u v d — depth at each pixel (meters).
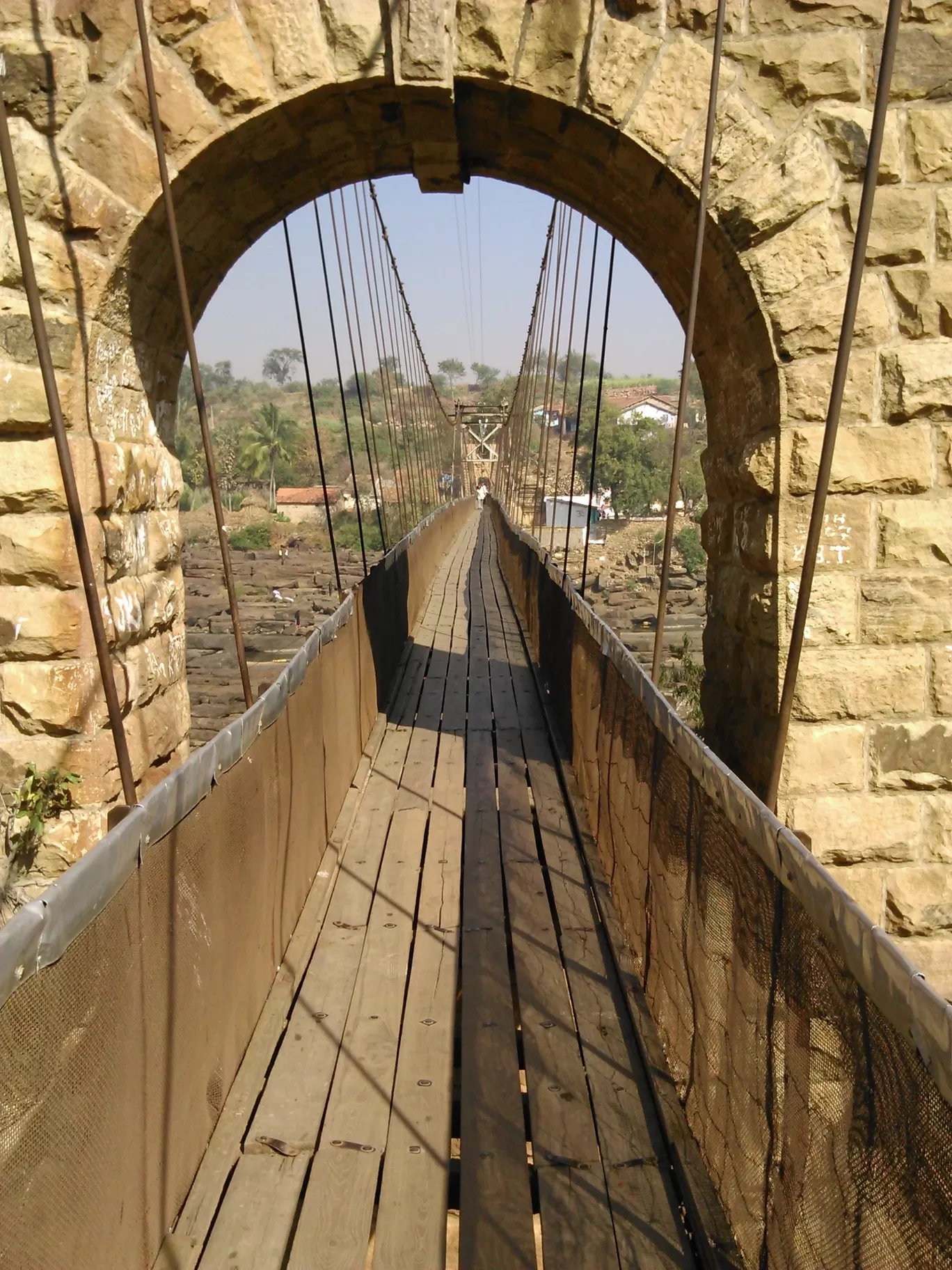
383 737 6.10
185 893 2.05
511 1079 2.63
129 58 3.10
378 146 3.70
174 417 4.12
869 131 3.12
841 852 3.30
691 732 2.39
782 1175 1.69
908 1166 1.22
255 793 2.73
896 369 3.16
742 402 3.55
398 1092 2.56
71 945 1.44
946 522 3.20
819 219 3.13
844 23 3.08
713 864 2.15
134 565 3.59
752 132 3.12
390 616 7.55
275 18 3.10
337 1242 2.05
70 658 3.14
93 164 3.11
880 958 1.31
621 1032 2.84
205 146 3.16
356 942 3.38
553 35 3.14
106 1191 1.59
